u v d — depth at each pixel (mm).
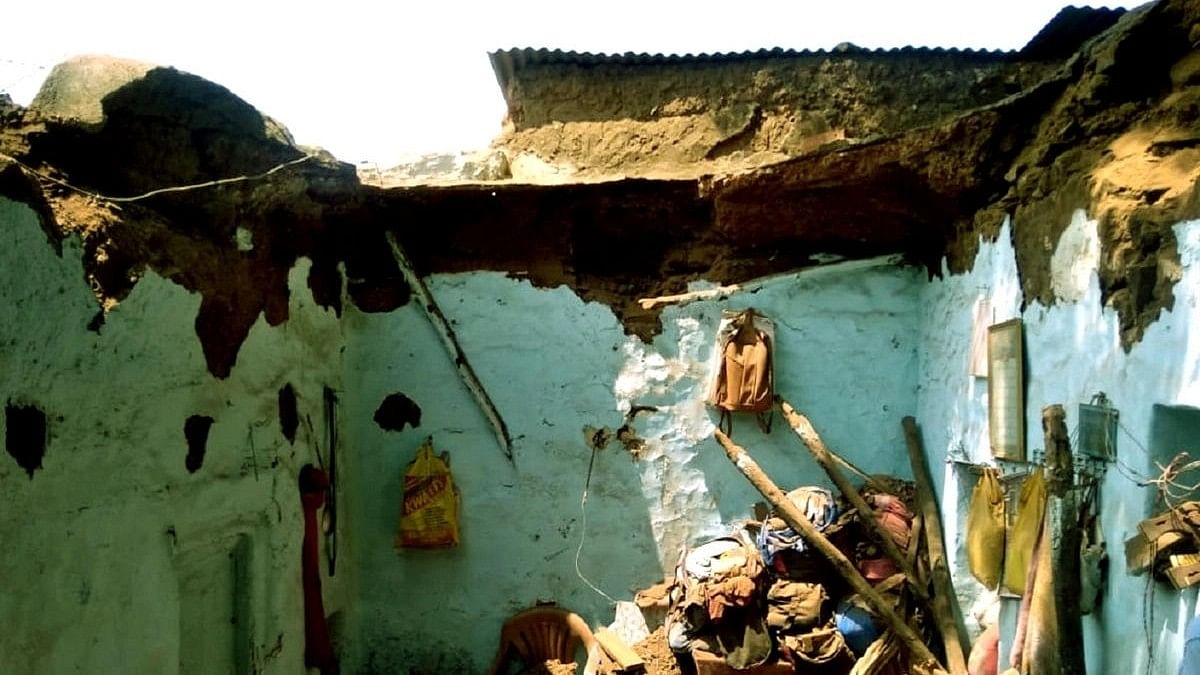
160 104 4020
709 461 5730
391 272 5816
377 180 5879
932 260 5453
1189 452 3002
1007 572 4031
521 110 6883
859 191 5176
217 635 4320
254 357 4574
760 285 5703
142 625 3611
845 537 5297
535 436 5754
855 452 5699
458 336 5785
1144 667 2982
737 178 5312
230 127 4379
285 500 4816
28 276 3084
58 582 3162
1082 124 3893
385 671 5719
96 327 3406
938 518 5262
